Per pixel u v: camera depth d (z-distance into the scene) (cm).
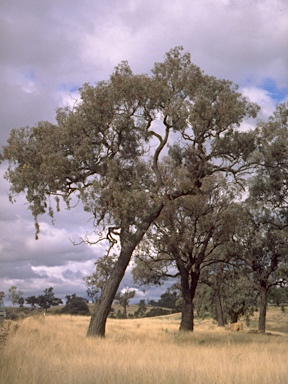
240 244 4122
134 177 2400
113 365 1112
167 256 3681
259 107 2512
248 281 4753
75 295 10100
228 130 2516
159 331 3156
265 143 2644
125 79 2327
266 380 952
